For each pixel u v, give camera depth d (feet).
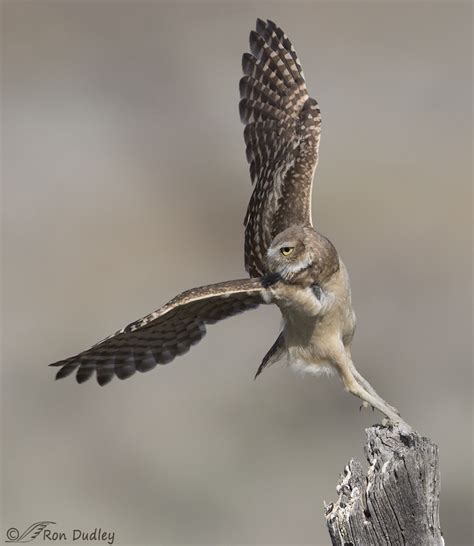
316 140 27.43
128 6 98.48
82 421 55.26
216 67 92.94
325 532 47.67
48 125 85.46
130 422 54.75
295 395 54.90
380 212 71.31
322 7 95.71
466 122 80.53
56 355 62.08
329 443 52.90
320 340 24.39
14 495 50.37
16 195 76.43
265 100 28.55
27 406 57.16
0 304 65.82
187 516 49.34
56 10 96.84
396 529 20.12
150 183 79.36
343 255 68.33
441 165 75.56
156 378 56.65
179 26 96.17
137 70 92.32
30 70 92.02
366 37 91.35
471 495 49.75
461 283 65.36
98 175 79.25
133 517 49.19
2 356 61.31
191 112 87.66
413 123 80.23
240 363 57.16
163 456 51.96
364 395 24.44
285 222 26.50
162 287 69.97
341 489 20.83
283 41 28.60
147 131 85.51
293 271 23.26
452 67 87.61
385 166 75.25
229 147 84.02
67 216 74.90
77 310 66.33
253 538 47.96
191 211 77.00
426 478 20.17
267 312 60.13
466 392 57.41
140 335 23.63
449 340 60.80
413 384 58.29
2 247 70.79
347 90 85.10
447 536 48.16
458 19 93.76
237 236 75.61
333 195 72.49
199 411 54.65
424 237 69.31
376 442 21.08
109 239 72.95
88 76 91.91
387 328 61.77
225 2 99.81
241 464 52.16
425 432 54.34
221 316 23.93
